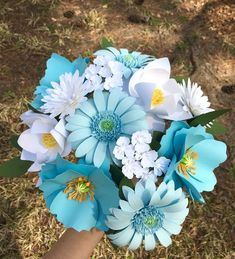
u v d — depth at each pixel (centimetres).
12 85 106
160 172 39
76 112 40
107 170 39
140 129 39
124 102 40
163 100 42
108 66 43
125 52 47
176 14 123
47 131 42
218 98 107
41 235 88
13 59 110
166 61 44
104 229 41
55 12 120
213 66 113
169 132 39
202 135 40
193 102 44
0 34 113
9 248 86
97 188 40
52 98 42
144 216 39
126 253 86
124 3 123
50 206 41
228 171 97
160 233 41
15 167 47
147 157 39
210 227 91
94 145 39
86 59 48
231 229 91
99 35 117
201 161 43
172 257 87
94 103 40
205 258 87
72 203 41
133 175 40
